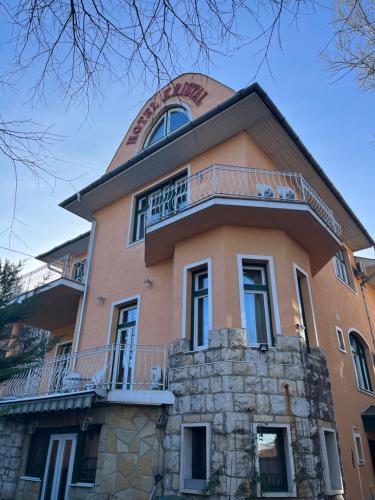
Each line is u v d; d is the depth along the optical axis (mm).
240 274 7512
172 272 9211
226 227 7945
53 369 8891
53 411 8242
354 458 8781
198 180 9438
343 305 12016
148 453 6797
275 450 6211
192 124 9289
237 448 5941
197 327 7676
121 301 10062
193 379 6914
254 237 7965
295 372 6742
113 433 6945
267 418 6238
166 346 8383
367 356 12609
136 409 7180
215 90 10625
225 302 7145
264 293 7613
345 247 14117
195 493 6004
